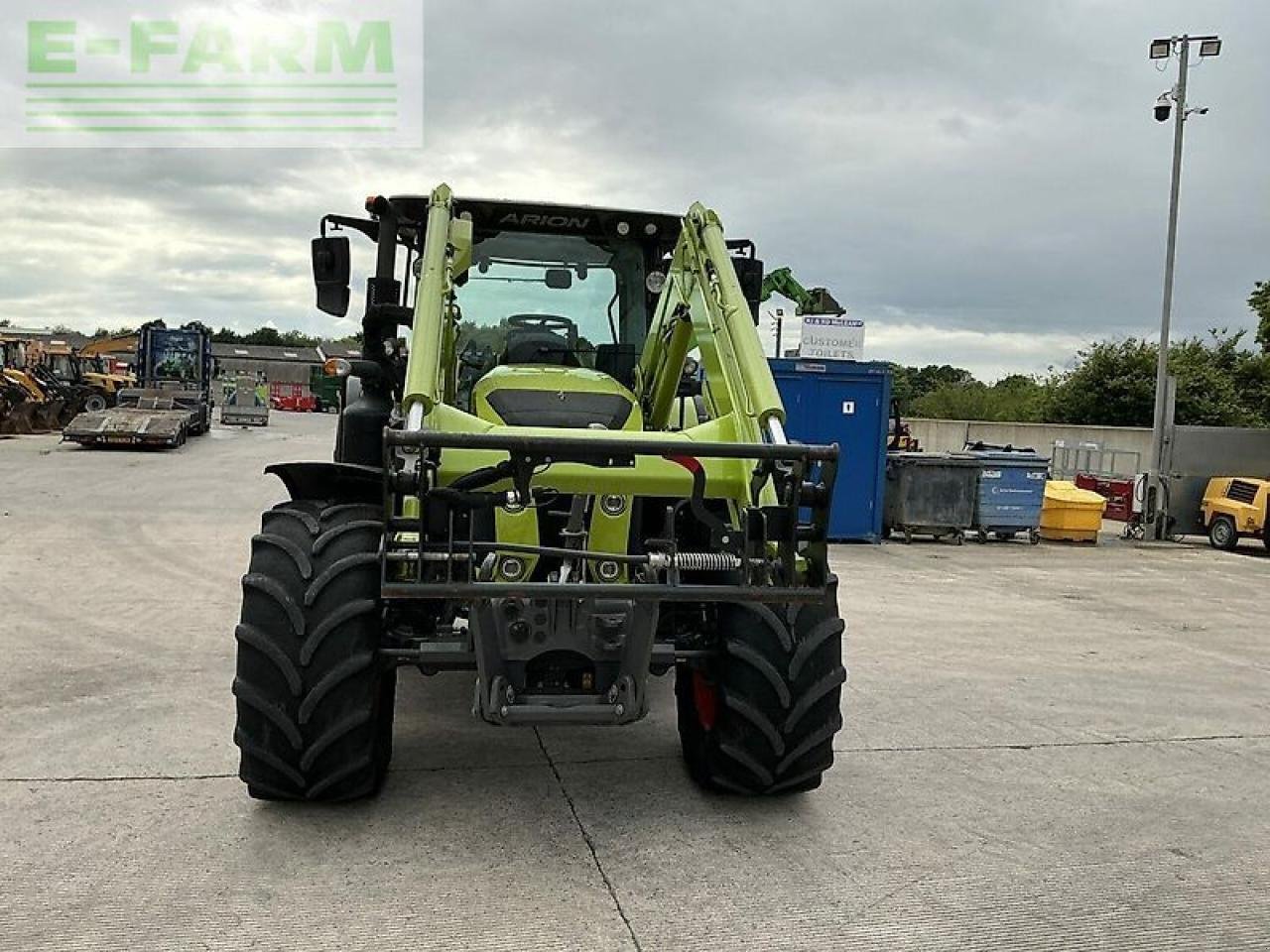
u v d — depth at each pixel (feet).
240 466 57.41
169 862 10.61
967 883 10.90
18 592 23.72
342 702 11.23
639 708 11.53
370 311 16.19
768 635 11.91
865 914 10.12
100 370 99.30
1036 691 18.89
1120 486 54.13
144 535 32.71
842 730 16.07
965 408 139.64
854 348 44.55
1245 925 10.23
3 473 49.24
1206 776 14.55
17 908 9.57
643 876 10.74
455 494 10.57
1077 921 10.18
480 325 16.61
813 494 11.05
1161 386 46.42
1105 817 12.89
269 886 10.18
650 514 13.29
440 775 13.33
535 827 11.82
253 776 11.46
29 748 13.78
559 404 13.26
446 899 10.06
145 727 14.74
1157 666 21.44
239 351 203.82
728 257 14.07
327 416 153.48
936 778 14.02
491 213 16.37
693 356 16.40
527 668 11.62
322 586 11.24
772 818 12.37
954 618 25.93
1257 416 102.37
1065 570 36.14
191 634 20.34
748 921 9.89
